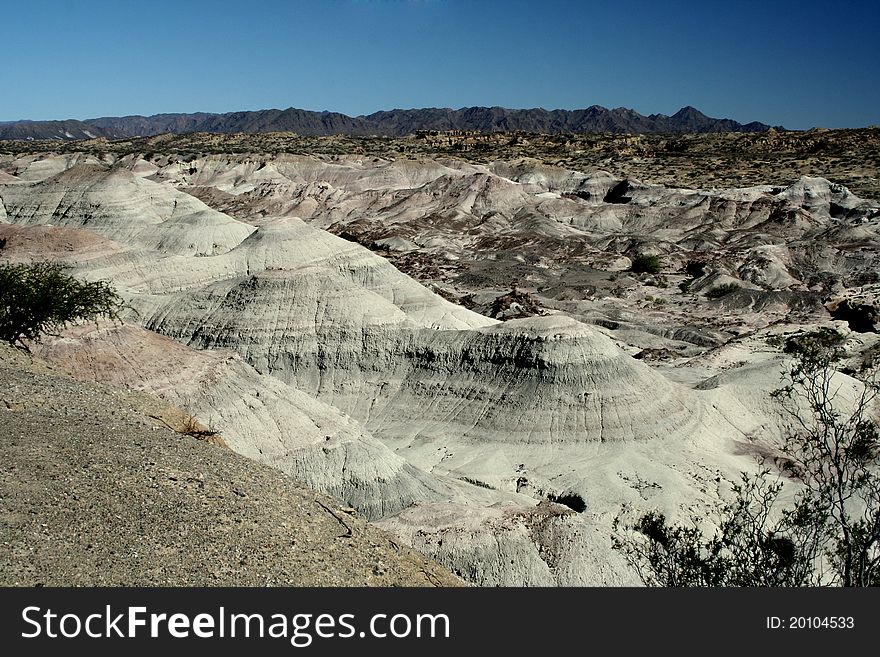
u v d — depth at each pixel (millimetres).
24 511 13195
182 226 91250
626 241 122062
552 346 46062
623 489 36594
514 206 150750
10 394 18172
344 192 166875
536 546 27406
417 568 16250
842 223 129375
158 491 14930
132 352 35875
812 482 35469
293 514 16000
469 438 44062
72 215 103438
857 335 61125
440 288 93000
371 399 49375
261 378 37844
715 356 58750
